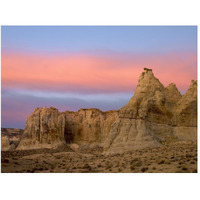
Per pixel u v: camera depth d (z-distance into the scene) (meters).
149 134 65.06
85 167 45.88
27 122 106.50
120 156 55.62
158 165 41.41
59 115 106.62
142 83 71.25
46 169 44.75
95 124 105.19
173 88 75.88
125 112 67.38
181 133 68.31
